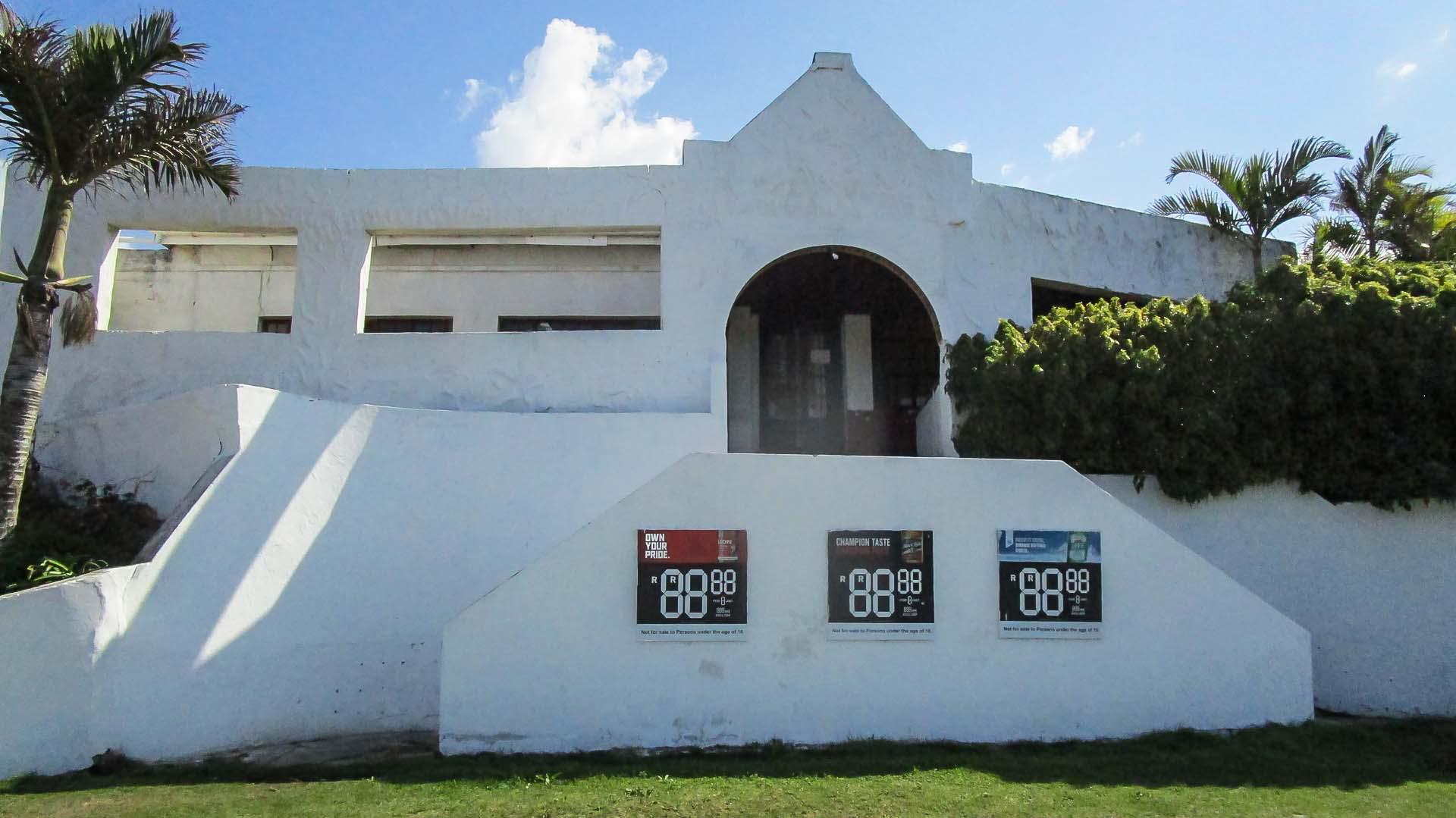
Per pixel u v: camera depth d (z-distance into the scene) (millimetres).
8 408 9594
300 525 10539
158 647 9164
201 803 7609
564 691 9281
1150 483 12344
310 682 10266
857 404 18391
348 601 10742
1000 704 9648
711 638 9461
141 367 13789
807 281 17469
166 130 10195
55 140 9758
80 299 13570
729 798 7734
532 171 14508
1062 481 10102
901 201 14648
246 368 13867
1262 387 12086
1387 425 11891
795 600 9602
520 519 11984
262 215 14336
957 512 9914
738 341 18594
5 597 8375
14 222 13570
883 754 9117
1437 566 11930
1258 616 10133
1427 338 11586
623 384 13883
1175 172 16875
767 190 14484
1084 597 9914
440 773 8508
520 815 7324
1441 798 8188
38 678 8414
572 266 18062
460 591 11438
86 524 10172
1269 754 9188
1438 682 11727
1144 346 12344
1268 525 12195
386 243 17859
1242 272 17047
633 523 9562
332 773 8648
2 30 9211
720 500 9672
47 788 8023
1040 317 13773
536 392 13883
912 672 9609
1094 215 15789
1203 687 9945
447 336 14023
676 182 14406
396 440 11578
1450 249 15820
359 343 14016
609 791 7922
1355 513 12133
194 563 9586
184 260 18016
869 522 9789
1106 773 8648
